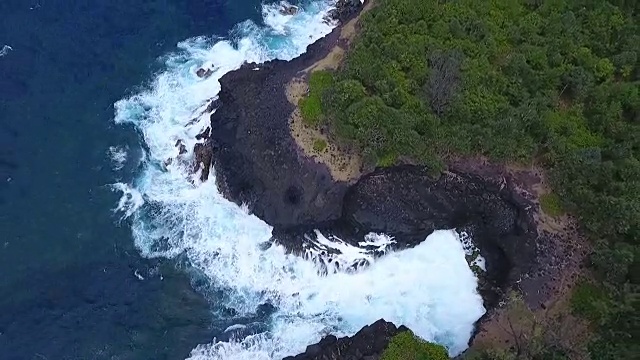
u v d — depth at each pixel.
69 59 69.19
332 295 56.75
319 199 58.59
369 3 73.31
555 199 56.34
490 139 57.16
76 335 53.72
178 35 72.94
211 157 62.59
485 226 57.91
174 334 54.34
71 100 66.69
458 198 58.09
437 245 58.34
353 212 58.50
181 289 56.88
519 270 54.09
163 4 74.88
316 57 67.19
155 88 68.69
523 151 57.31
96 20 72.25
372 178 58.62
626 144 55.41
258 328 55.06
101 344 53.38
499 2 66.81
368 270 57.59
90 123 65.62
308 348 53.00
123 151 64.38
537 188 57.00
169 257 58.50
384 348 51.00
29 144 63.34
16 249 57.34
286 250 58.41
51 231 58.66
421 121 57.97
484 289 55.94
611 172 54.16
